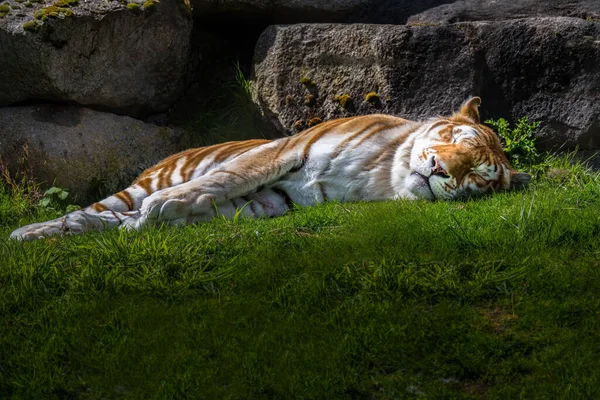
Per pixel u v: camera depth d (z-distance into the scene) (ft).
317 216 64.13
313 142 73.20
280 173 71.77
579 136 82.84
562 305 48.49
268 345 45.34
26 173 82.64
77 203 83.20
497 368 43.75
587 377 42.09
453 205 66.13
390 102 85.61
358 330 46.32
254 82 90.84
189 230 61.21
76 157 83.87
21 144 82.53
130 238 58.18
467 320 47.75
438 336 46.01
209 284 52.13
